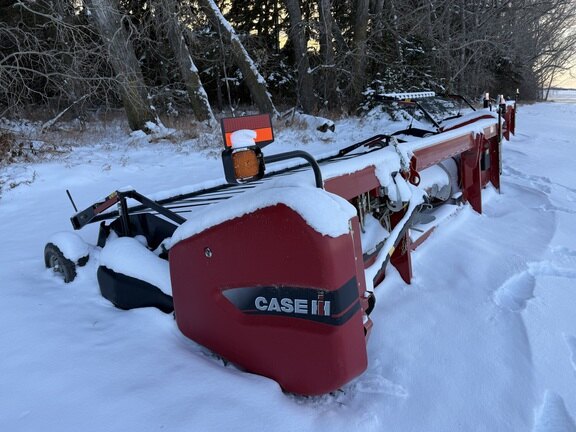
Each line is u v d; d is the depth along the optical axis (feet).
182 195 13.15
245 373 7.01
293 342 6.43
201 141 40.96
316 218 5.88
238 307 6.85
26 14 43.19
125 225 10.12
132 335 8.09
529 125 50.93
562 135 40.42
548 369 7.48
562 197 18.28
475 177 15.76
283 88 85.76
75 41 35.60
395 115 53.78
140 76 45.68
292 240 6.05
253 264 6.47
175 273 7.54
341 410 6.53
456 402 6.74
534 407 6.64
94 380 6.85
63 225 18.34
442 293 10.09
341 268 6.01
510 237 13.52
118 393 6.53
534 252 12.21
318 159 16.21
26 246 15.23
